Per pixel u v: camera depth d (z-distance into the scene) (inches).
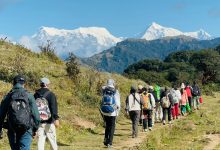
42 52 1595.7
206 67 4325.8
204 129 882.1
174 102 1083.3
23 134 349.7
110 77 1685.5
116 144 665.0
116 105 611.2
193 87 1336.1
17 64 1183.6
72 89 1195.3
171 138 768.3
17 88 358.0
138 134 787.4
